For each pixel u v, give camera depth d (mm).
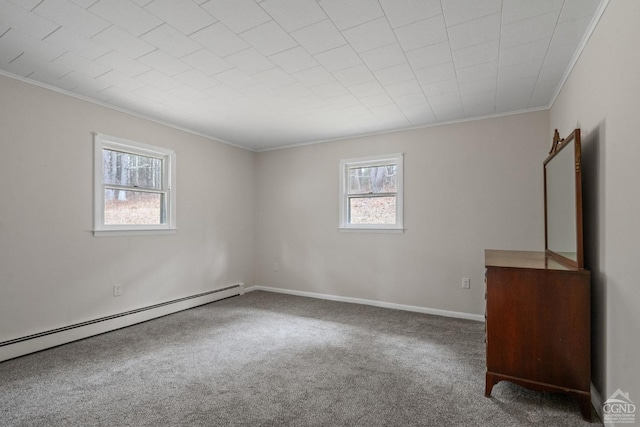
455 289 3957
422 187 4164
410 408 2025
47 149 2998
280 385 2307
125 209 3697
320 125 4207
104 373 2482
